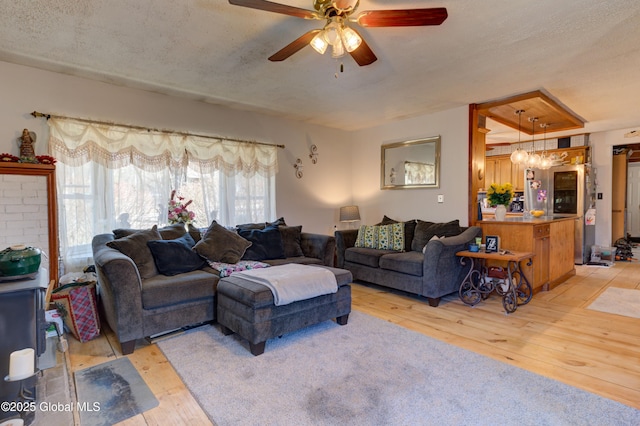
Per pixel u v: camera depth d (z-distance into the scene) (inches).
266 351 99.3
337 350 99.3
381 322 122.4
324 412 70.2
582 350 98.6
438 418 67.9
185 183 157.1
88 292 108.6
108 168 136.5
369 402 73.4
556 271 174.7
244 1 68.4
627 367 88.4
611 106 173.9
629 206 347.9
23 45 105.0
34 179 113.9
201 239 142.4
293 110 179.9
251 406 72.6
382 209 216.5
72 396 76.2
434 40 100.6
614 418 67.6
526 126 207.3
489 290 150.2
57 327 101.5
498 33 96.4
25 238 112.2
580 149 243.9
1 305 62.3
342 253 186.5
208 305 116.8
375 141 219.9
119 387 80.3
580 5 82.4
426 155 189.9
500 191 162.9
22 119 120.4
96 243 120.7
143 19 89.8
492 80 135.3
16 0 80.7
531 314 130.3
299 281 106.3
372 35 97.2
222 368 89.3
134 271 100.5
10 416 62.0
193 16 88.3
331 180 223.0
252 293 96.4
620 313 130.9
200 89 145.9
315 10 76.2
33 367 60.5
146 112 147.2
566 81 136.7
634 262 239.5
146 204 145.9
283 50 88.0
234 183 173.3
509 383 80.7
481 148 178.2
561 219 183.0
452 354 96.0
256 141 184.4
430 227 170.1
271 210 190.2
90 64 119.4
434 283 139.6
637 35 97.9
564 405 71.9
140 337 101.0
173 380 83.7
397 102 165.9
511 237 156.9
